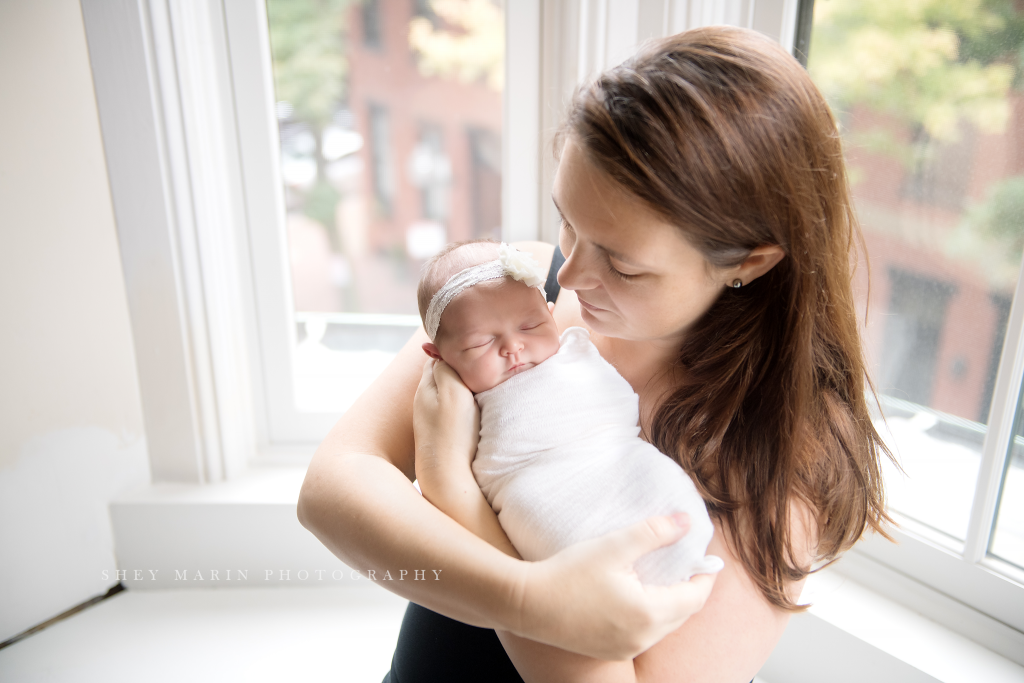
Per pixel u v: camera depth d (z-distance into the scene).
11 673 1.28
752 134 0.62
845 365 0.79
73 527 1.41
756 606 0.71
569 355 0.85
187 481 1.52
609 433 0.77
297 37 1.56
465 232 1.88
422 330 1.01
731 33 0.66
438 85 1.66
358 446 0.85
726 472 0.74
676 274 0.68
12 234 1.21
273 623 1.44
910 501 1.21
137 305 1.37
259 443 1.62
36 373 1.29
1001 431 1.01
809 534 0.74
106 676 1.29
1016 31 0.94
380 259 1.94
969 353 1.09
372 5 1.55
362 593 1.53
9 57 1.14
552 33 1.30
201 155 1.32
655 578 0.66
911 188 1.12
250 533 1.50
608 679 0.66
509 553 0.74
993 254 1.03
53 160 1.22
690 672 0.69
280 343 1.54
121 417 1.43
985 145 1.01
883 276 1.20
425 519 0.72
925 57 1.06
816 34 1.19
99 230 1.30
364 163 1.78
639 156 0.61
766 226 0.66
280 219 1.46
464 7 1.55
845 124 1.19
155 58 1.22
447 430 0.80
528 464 0.77
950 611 1.13
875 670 1.11
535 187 1.42
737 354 0.75
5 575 1.34
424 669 0.86
